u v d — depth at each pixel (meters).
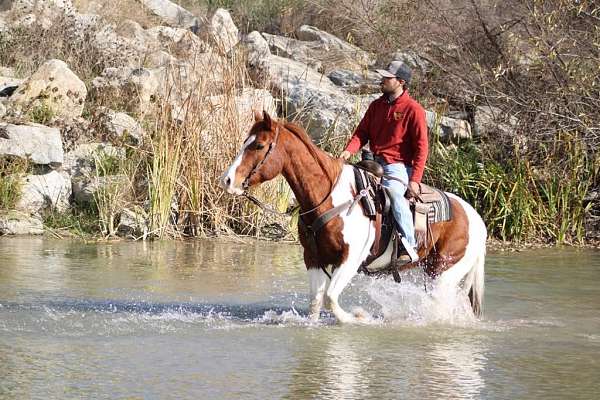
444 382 7.43
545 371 7.86
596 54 17.50
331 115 17.81
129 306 10.19
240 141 15.73
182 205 15.70
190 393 6.98
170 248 14.53
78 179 16.16
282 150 9.02
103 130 17.09
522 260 14.25
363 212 9.30
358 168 9.47
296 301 10.76
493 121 18.02
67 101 17.50
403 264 9.70
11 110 16.62
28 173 15.80
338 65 22.02
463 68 19.42
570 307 10.73
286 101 17.41
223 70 16.11
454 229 9.80
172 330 9.06
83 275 11.99
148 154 16.08
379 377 7.53
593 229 16.55
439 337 9.04
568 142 16.66
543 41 16.95
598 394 7.21
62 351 8.16
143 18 23.48
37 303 10.17
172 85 16.59
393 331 9.25
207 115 15.81
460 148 17.81
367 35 22.34
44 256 13.37
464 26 20.16
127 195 15.82
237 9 25.88
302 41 23.28
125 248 14.39
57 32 20.38
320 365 7.86
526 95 18.00
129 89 18.17
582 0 17.67
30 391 6.96
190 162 15.62
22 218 15.27
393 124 9.62
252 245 15.16
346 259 9.22
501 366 7.99
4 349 8.19
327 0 24.05
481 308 10.01
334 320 9.73
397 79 9.60
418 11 21.08
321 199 9.12
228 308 10.23
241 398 6.89
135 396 6.88
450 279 9.83
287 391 7.09
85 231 15.42
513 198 16.31
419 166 9.48
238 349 8.35
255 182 8.98
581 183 16.39
